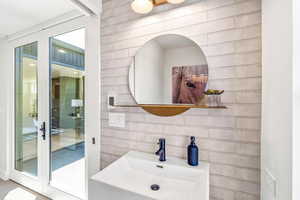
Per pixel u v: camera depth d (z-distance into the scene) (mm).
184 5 1150
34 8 1606
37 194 1962
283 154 662
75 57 1712
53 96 1892
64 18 1714
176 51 1176
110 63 1452
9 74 2309
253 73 949
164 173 1062
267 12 843
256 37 942
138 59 1314
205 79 1078
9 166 2348
